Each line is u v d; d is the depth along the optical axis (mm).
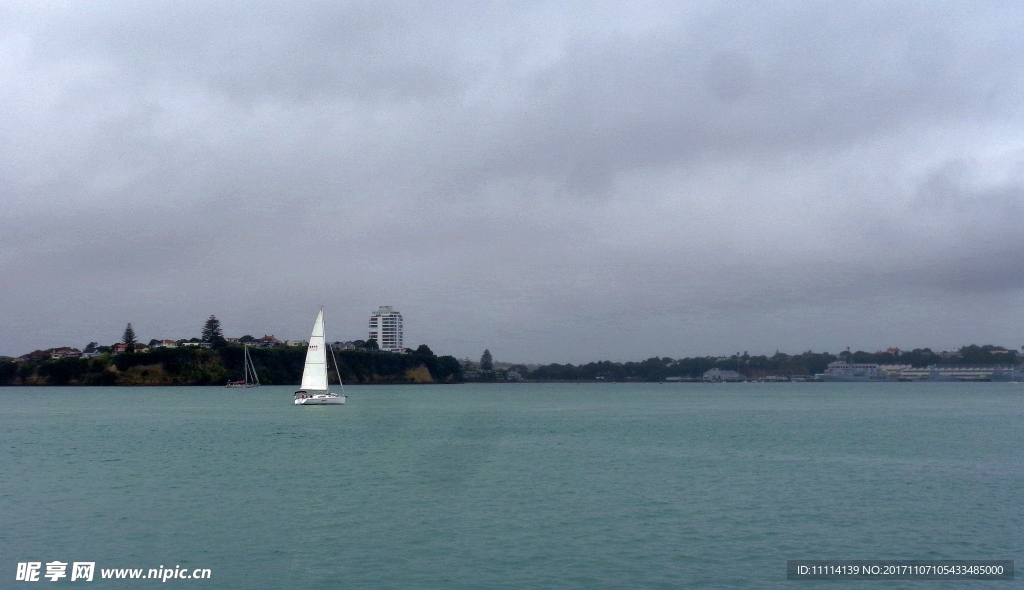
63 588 23781
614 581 24297
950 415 113125
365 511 34406
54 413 114000
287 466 49750
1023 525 31672
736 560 26562
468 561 26422
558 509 34844
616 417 108250
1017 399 185000
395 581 24359
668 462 51812
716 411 127000
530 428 85062
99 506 35594
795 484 41969
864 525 31641
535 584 24016
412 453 57812
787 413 120062
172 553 27391
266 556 27062
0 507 35344
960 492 39406
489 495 38469
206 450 59969
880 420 101000
